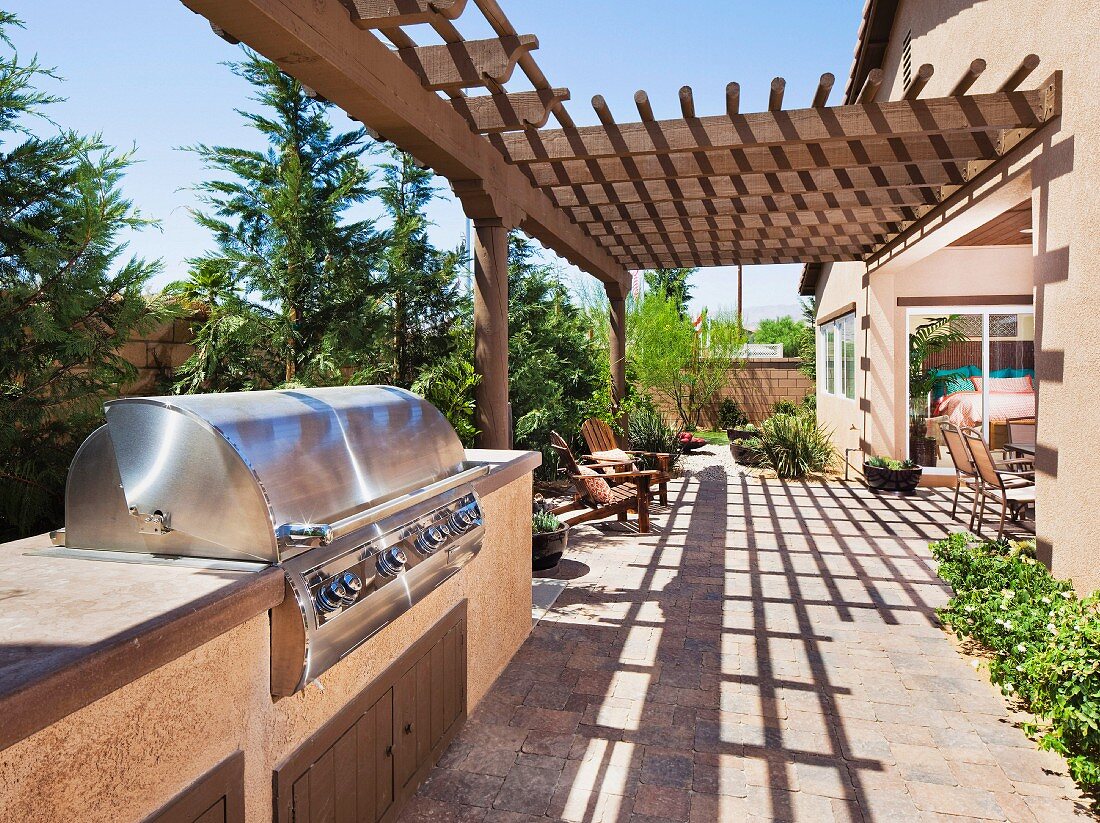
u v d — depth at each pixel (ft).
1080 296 12.10
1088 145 11.73
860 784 8.63
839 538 21.03
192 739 4.75
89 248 10.40
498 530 11.45
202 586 4.97
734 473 34.14
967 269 29.22
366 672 7.03
